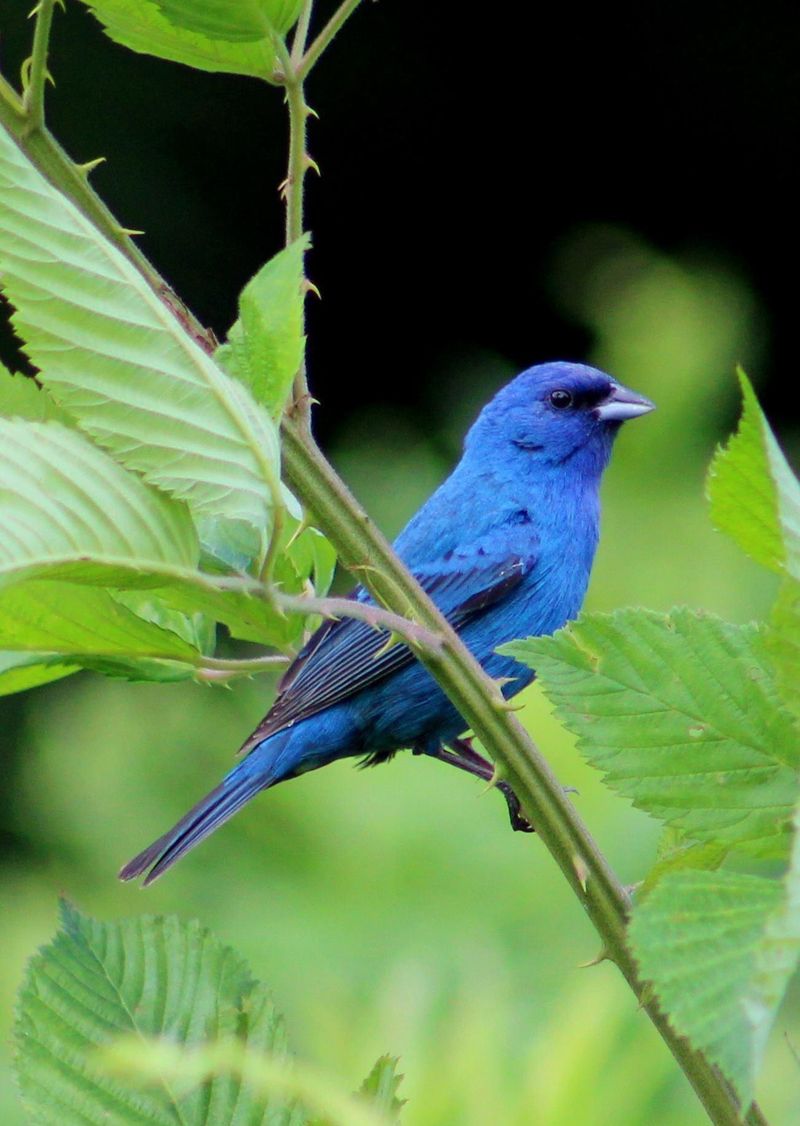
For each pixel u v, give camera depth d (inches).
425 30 791.1
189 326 116.4
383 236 789.2
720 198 781.3
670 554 346.6
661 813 93.6
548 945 275.6
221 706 357.7
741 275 771.4
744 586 339.3
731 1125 100.0
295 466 120.8
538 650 96.9
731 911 69.3
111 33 120.7
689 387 404.8
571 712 95.1
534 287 788.6
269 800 300.8
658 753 94.4
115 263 99.4
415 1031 180.5
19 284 96.4
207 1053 81.4
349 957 278.1
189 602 125.0
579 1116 158.2
